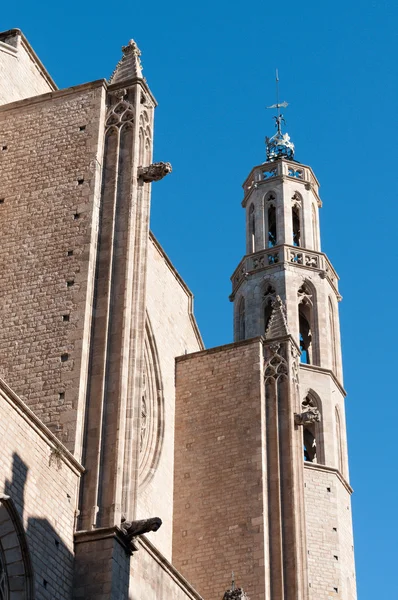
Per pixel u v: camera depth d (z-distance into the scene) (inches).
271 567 1795.0
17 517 1211.9
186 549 1844.2
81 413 1411.2
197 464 1924.2
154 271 2018.9
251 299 2397.9
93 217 1569.9
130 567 1374.3
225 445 1924.2
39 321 1504.7
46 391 1438.2
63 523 1307.8
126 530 1334.9
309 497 2165.4
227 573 1795.0
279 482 1875.0
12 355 1487.5
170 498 1891.0
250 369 1987.0
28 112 1732.3
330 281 2484.0
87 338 1471.5
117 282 1519.4
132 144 1638.8
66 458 1344.7
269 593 1765.5
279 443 1920.5
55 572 1261.1
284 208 2522.1
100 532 1317.7
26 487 1253.1
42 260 1561.3
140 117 1675.7
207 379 2011.6
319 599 2063.2
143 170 1617.9
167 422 1947.6
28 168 1669.5
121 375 1441.9
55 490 1310.3
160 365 1963.6
